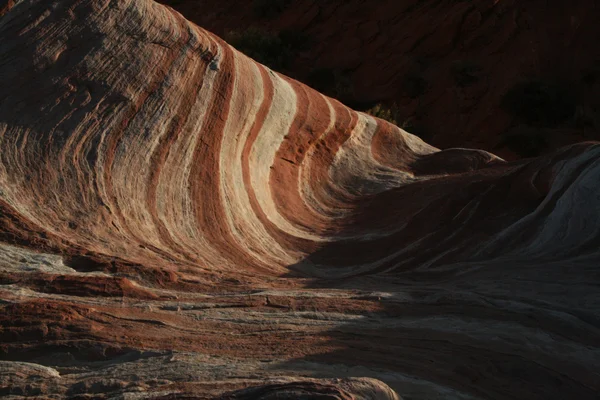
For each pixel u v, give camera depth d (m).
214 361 5.54
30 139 9.12
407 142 17.30
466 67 32.91
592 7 33.41
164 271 7.42
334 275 10.48
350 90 33.22
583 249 8.94
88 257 7.43
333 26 36.19
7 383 5.12
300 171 14.26
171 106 10.90
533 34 33.34
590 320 6.52
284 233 11.91
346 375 5.36
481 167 16.14
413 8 35.66
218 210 10.79
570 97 31.73
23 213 8.10
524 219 10.34
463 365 5.63
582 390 5.37
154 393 4.88
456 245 10.44
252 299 6.87
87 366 5.52
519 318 6.50
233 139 12.08
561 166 11.41
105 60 10.49
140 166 9.97
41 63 9.93
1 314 5.86
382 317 6.68
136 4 11.34
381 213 13.27
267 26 37.25
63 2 10.63
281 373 5.32
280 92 14.07
